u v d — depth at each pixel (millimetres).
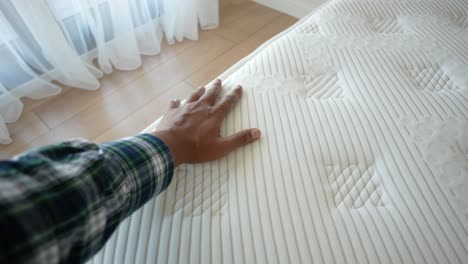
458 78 685
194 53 1560
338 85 677
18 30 1054
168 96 1324
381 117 585
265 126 572
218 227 440
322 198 474
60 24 1145
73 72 1232
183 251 415
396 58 730
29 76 1174
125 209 337
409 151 533
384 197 485
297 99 625
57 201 241
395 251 414
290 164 511
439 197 475
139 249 417
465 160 527
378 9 919
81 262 272
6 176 226
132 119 1222
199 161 511
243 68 717
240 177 498
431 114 592
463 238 429
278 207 457
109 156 331
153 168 392
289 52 740
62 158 289
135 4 1330
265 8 1938
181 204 473
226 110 588
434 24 849
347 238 427
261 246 418
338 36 798
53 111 1222
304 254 411
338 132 559
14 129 1147
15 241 207
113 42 1350
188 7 1495
